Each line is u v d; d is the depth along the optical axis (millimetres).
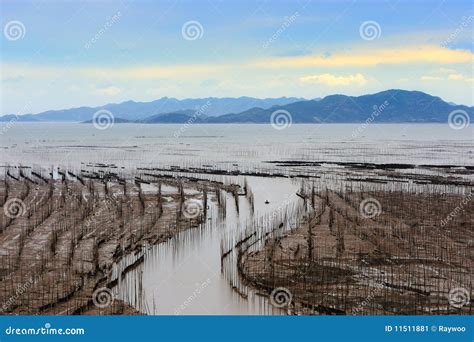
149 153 139500
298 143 175125
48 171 98125
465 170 93688
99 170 98438
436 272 36281
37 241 44938
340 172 93125
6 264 37750
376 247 42250
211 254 41125
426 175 86938
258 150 145875
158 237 46250
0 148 157750
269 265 37625
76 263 38375
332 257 39562
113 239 45438
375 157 120562
